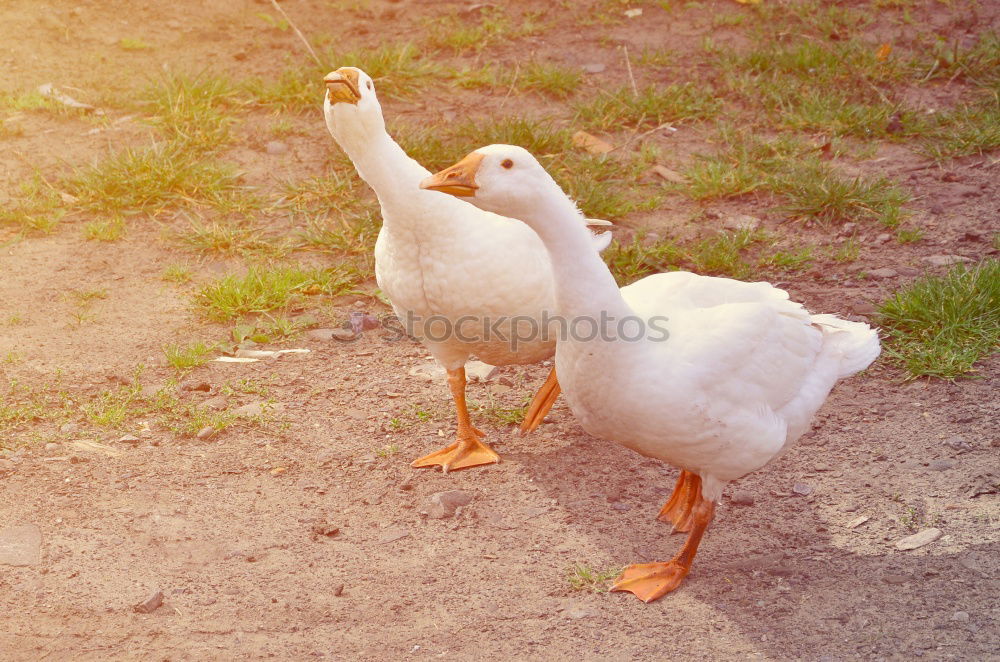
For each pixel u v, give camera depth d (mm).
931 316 5961
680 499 4688
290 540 4598
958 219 7309
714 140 8609
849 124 8578
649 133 8734
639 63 9734
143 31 10430
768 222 7504
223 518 4746
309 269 7043
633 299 4172
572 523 4695
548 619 4059
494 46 10086
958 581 4121
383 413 5629
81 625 4043
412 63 9539
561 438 5398
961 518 4531
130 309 6613
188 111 8664
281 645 3939
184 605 4172
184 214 7730
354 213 7664
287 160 8320
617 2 10766
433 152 7918
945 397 5457
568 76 9250
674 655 3814
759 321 4062
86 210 7727
